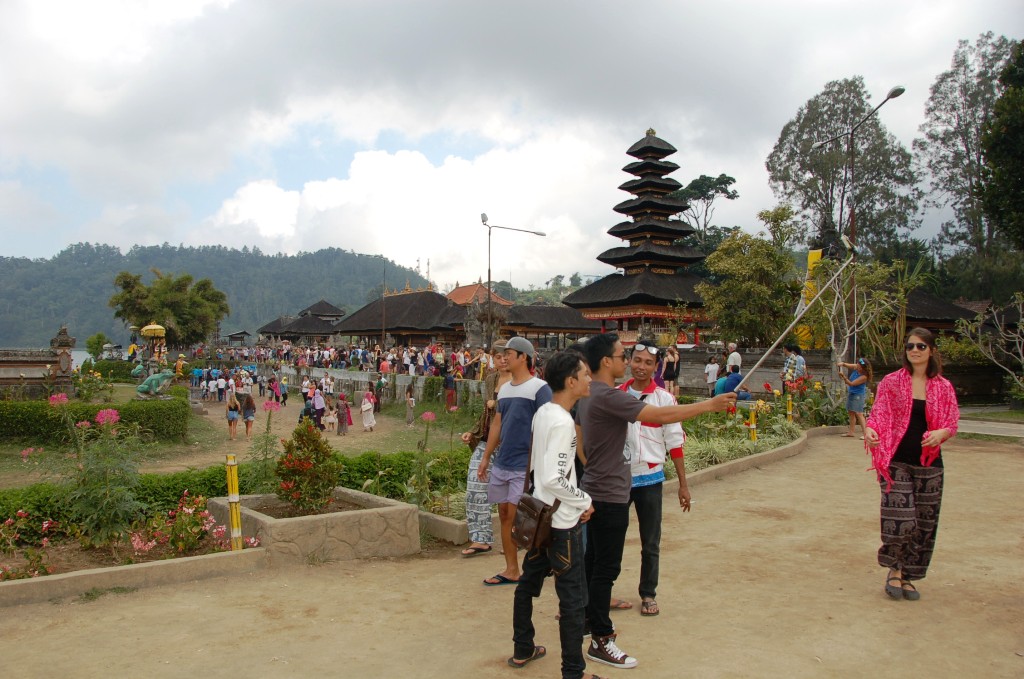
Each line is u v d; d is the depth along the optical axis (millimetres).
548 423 4234
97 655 4684
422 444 9219
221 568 6422
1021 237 28047
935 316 35906
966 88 52312
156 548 7293
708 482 11125
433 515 8156
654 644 4832
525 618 4457
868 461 13148
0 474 16672
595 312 48156
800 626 5141
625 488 4617
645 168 50000
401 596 5941
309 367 51094
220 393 44438
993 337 29391
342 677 4355
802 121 61094
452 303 64875
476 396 30734
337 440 27328
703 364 32125
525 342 6363
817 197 59781
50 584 5746
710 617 5348
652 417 4422
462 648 4828
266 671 4445
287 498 7512
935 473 5738
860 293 23781
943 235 57750
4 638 4969
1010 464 12500
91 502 7250
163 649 4789
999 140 27859
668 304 45156
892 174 57469
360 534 7164
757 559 6961
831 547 7367
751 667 4445
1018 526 8117
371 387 39594
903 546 5723
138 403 22562
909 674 4352
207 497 8664
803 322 27250
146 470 18766
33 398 25562
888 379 5930
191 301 69250
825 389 19203
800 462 13078
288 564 6750
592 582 4613
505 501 6207
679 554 7168
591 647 4590
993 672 4383
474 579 6484
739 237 35000
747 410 16391
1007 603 5602
